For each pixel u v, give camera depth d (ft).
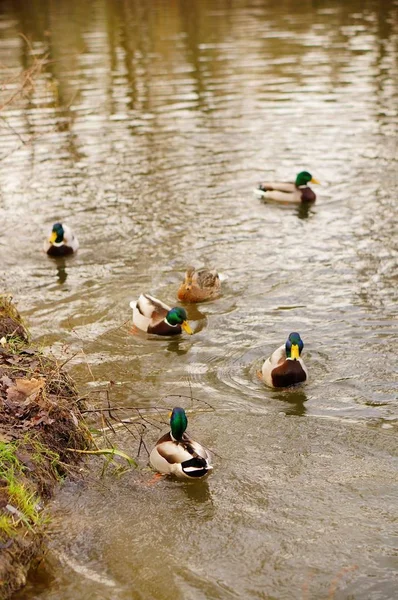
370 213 46.57
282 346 29.63
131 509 21.98
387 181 51.19
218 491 22.91
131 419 27.07
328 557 20.08
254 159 55.67
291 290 37.45
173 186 51.24
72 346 32.81
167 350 32.58
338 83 73.05
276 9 108.68
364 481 23.25
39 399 24.32
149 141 59.31
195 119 64.18
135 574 19.48
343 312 34.96
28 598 18.47
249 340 33.22
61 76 75.51
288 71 77.41
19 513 20.01
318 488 22.97
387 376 29.68
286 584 19.20
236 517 21.71
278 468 24.07
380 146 57.31
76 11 107.86
